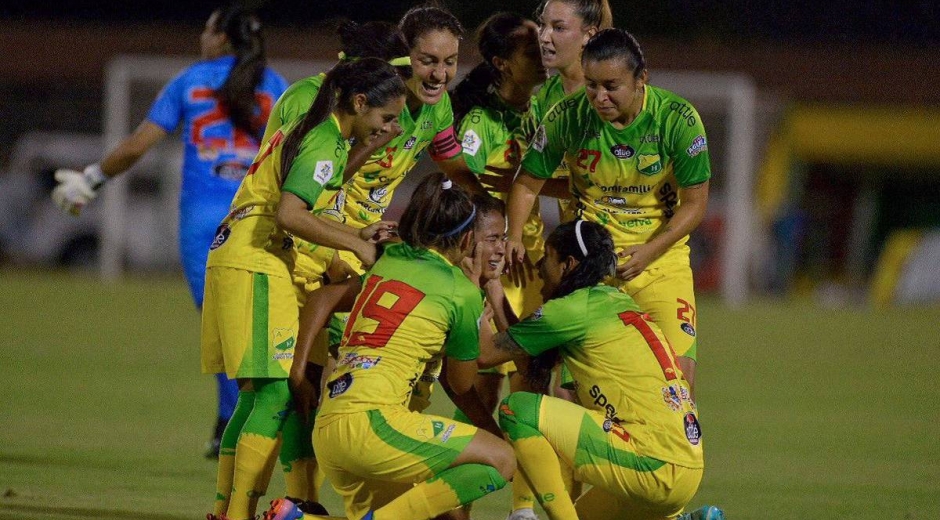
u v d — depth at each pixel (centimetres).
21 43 8625
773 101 8488
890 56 8719
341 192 2159
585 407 1938
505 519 2200
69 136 8381
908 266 8062
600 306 1906
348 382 1792
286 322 1919
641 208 2162
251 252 1903
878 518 2238
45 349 4469
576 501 1970
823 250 8844
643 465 1850
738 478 2609
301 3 8831
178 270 7875
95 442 2775
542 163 2178
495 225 2006
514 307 2425
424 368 1912
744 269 7631
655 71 8544
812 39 9538
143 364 4181
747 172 7625
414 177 6988
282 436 1934
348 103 1848
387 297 1816
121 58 8350
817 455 2912
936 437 3203
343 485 1841
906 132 8525
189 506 2164
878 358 4962
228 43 2798
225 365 1914
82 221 8138
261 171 1920
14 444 2689
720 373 4444
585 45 2083
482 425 1973
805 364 4734
